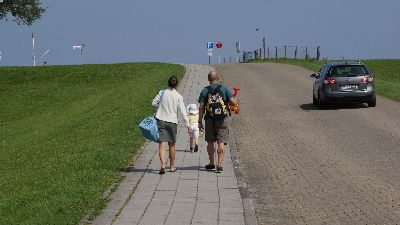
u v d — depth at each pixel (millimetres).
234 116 56344
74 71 120062
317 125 49594
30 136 59438
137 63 128125
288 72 105375
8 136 64625
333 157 35812
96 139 44344
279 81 90125
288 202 25484
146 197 25938
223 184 28562
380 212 23625
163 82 86938
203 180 29562
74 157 36562
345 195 26562
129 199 25547
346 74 59875
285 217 23078
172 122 31641
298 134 45156
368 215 23203
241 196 25969
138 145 40156
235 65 124625
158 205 24438
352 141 41344
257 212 23891
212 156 32250
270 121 52625
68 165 33969
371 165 33250
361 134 44125
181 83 85125
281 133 45906
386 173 31094
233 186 28047
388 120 50969
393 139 41625
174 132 31719
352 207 24453
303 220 22641
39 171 34062
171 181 29375
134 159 35812
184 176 30609
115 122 52969
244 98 71000
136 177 30406
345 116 54562
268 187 28453
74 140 47312
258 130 47750
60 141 49250
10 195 28000
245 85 85000
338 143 40750
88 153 36906
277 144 41094
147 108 60625
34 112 88125
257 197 26484
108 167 32469
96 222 21906
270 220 22672
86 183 28125
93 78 112812
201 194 26453
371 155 36156
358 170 31984
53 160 37594
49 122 70812
